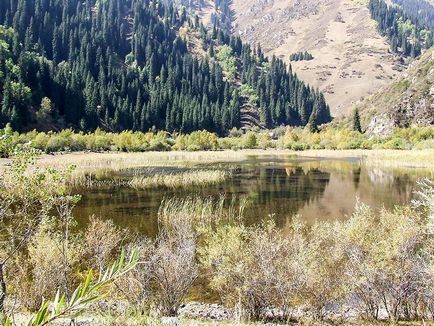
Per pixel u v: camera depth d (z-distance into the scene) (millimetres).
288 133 115812
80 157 60156
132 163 55188
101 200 27984
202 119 151000
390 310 9812
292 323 9328
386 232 10633
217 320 9422
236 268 10008
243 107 196500
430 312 9852
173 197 29453
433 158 57750
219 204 27188
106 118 131000
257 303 9930
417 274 9430
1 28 158000
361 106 146500
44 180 7531
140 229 19719
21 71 124625
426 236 9906
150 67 196625
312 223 21703
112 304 8766
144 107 142000
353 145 100562
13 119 103188
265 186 35969
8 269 9281
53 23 194500
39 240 9570
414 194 30766
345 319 9711
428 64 124688
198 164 56625
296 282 9703
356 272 9773
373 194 31234
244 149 107000
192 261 10875
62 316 1585
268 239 11617
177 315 9789
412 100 115938
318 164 59031
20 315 6805
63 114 127125
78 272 10234
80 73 152125
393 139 90750
